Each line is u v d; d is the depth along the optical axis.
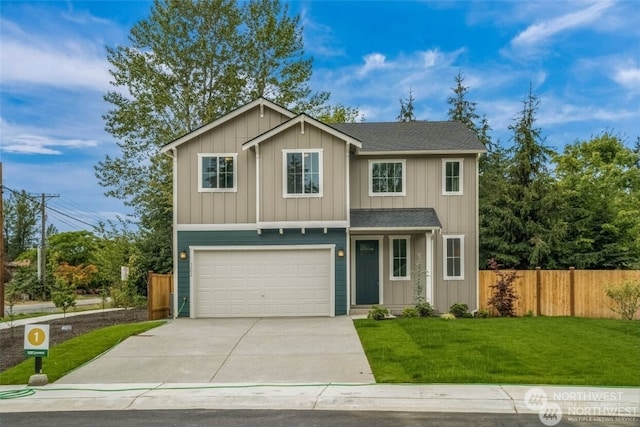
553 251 25.73
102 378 10.38
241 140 18.98
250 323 16.67
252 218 18.64
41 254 42.94
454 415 7.75
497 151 37.56
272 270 18.50
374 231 18.77
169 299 20.30
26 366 11.34
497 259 25.73
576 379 9.52
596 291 18.19
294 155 18.23
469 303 19.48
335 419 7.61
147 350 12.62
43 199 44.97
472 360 10.86
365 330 14.52
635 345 12.31
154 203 31.28
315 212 18.14
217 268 18.61
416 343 12.60
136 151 30.77
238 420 7.66
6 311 28.94
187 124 30.36
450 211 19.73
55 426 7.52
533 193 26.20
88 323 18.55
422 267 19.41
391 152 19.44
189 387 9.62
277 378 10.12
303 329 15.14
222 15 30.02
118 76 30.14
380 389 9.15
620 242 26.95
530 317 17.67
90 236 57.31
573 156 34.31
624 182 33.16
